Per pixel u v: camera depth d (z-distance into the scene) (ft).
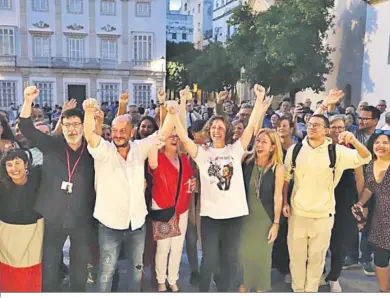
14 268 12.38
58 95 113.29
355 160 12.76
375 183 13.65
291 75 74.69
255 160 13.85
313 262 13.61
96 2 114.01
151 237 14.49
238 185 13.28
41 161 13.85
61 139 12.52
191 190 14.28
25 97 12.01
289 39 69.92
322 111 15.11
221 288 13.94
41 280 12.59
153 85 119.96
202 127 15.37
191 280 15.85
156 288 14.98
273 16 76.74
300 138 18.62
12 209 12.17
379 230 13.66
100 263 12.48
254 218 13.60
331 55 86.12
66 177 12.07
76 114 12.21
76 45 114.32
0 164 12.12
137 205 12.59
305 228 13.39
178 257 14.52
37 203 12.13
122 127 12.31
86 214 12.35
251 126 13.85
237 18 86.38
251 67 78.95
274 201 13.51
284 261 15.84
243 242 13.66
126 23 116.37
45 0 110.93
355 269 17.30
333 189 13.42
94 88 115.85
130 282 13.37
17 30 109.40
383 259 13.71
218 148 13.51
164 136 13.21
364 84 69.72
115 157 12.25
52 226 12.19
